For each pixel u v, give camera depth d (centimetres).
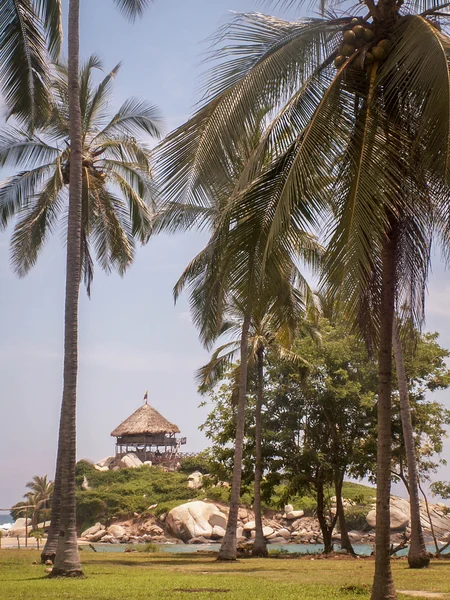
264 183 1095
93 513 6312
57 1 1903
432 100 879
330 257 952
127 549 3425
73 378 1759
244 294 1149
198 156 995
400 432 3033
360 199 919
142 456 7794
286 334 2695
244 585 1436
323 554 2898
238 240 1116
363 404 2989
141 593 1255
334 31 1080
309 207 1038
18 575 1661
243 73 1073
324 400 3070
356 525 5638
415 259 1075
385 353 1051
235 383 3177
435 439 2995
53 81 2408
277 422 3188
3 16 1817
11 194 2539
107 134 2620
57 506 2172
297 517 5959
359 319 1052
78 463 7588
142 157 2584
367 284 999
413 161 980
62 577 1587
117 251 2823
